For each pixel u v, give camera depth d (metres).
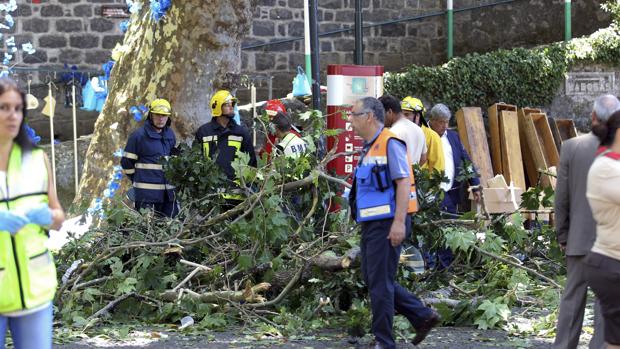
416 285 10.70
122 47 17.45
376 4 25.39
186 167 11.41
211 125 13.55
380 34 25.38
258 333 9.83
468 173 11.62
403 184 8.65
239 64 17.09
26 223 5.88
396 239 8.64
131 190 13.80
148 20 17.06
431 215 10.63
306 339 9.68
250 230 10.12
